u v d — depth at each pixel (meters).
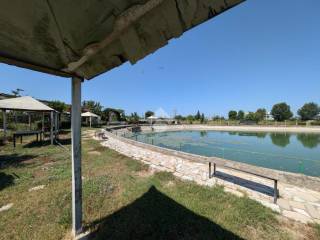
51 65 1.78
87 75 2.20
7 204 3.45
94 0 0.89
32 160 6.75
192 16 1.06
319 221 2.90
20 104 9.52
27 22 1.01
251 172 3.83
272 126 28.02
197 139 16.62
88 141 12.27
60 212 3.09
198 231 2.65
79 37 1.20
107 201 3.56
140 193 3.91
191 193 3.91
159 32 1.18
